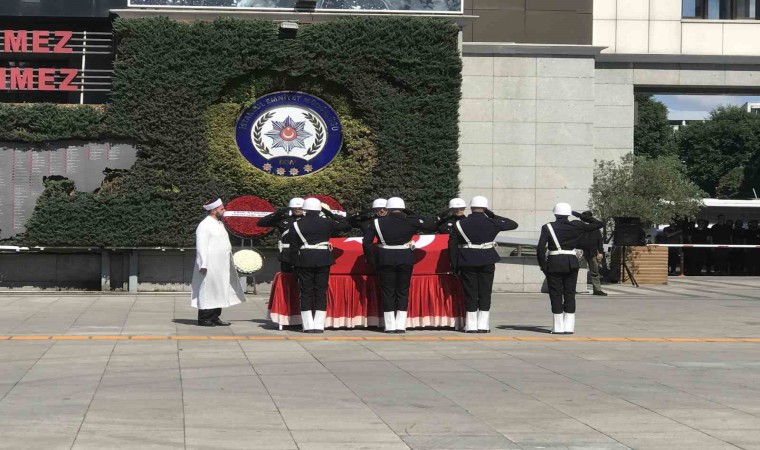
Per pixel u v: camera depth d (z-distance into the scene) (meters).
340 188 22.91
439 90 23.09
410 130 22.97
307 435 7.86
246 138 22.86
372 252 15.20
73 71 23.20
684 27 31.05
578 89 28.19
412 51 22.97
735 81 31.14
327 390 9.92
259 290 23.08
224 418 8.48
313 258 14.98
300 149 22.97
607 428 8.23
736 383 10.63
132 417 8.48
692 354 13.12
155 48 22.48
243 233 22.38
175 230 22.53
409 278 15.29
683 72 31.05
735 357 12.84
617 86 30.91
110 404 9.05
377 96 22.94
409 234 15.16
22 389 9.80
